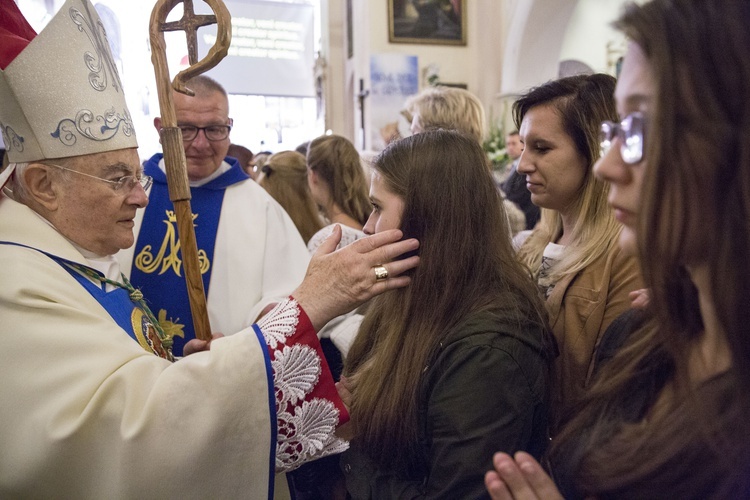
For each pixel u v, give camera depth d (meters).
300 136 9.72
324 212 2.50
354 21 8.71
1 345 1.12
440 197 1.19
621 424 0.77
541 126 1.41
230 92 7.63
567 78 1.42
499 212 1.24
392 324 1.23
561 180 1.40
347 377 1.40
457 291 1.17
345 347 1.99
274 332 1.18
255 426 1.14
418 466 1.16
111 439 1.09
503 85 8.06
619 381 0.82
